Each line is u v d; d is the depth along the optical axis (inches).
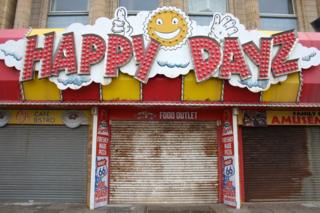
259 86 366.6
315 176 402.9
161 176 396.5
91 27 370.9
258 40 375.9
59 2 462.3
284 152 406.6
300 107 391.5
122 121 407.2
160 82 373.1
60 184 391.2
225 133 397.1
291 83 381.4
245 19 446.3
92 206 358.3
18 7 428.8
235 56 368.2
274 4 469.7
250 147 406.0
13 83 376.5
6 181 390.9
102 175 379.6
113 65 364.2
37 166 394.6
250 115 403.2
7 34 384.2
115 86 373.1
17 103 378.3
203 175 398.9
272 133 410.0
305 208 362.6
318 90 387.2
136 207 367.6
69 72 362.3
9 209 353.1
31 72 366.0
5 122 398.9
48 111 402.6
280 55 373.1
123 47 366.9
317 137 412.5
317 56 382.0
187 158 402.0
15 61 373.7
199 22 451.2
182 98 380.2
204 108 395.9
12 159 396.2
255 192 395.9
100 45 366.6
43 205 373.4
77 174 393.1
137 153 400.8
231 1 454.6
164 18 374.6
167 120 409.4
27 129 403.2
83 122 399.2
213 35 373.4
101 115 388.2
